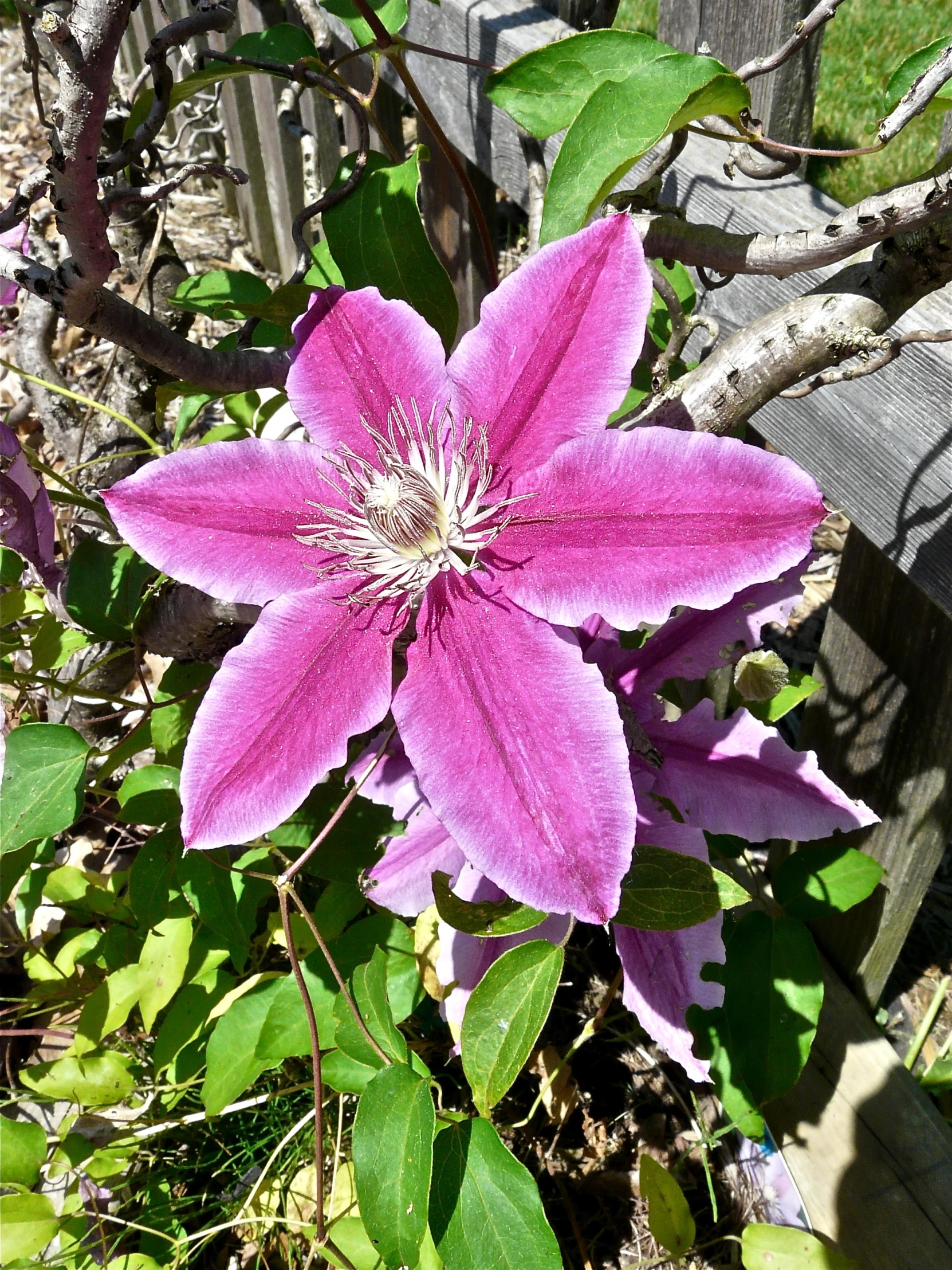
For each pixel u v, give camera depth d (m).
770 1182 0.40
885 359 0.21
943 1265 0.35
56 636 0.32
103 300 0.24
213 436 0.43
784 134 0.34
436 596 0.20
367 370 0.22
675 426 0.21
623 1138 0.41
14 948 0.45
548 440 0.20
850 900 0.33
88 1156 0.35
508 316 0.21
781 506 0.18
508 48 0.39
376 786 0.30
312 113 0.66
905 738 0.35
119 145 0.40
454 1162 0.23
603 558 0.19
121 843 0.49
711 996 0.25
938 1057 0.42
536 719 0.18
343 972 0.32
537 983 0.22
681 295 0.34
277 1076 0.39
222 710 0.20
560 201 0.20
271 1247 0.37
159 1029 0.41
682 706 0.42
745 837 0.27
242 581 0.22
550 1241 0.22
